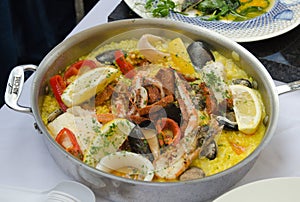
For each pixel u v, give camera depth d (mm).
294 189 902
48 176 1040
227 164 1012
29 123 1137
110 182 901
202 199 951
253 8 1557
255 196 892
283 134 1139
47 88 1136
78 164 900
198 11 1548
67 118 1050
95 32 1215
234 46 1196
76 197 934
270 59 1359
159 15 1454
